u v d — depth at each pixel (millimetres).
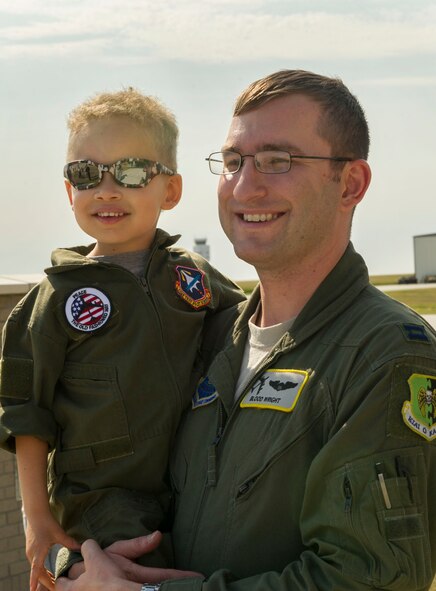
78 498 1970
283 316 1843
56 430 2020
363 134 1851
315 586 1476
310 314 1737
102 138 2135
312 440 1595
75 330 1990
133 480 1970
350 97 1835
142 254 2180
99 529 1932
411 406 1528
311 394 1617
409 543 1457
